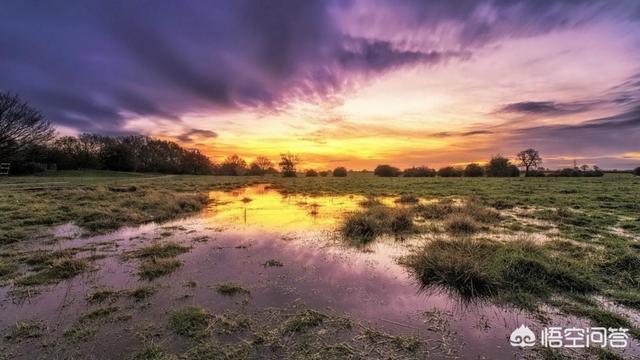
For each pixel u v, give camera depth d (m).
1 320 3.69
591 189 20.53
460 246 6.00
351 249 6.71
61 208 11.21
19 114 40.66
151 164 67.19
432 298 4.29
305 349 3.14
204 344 3.20
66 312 3.88
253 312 3.87
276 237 7.85
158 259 5.75
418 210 11.34
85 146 60.34
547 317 3.73
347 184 29.44
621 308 3.92
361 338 3.33
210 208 13.33
